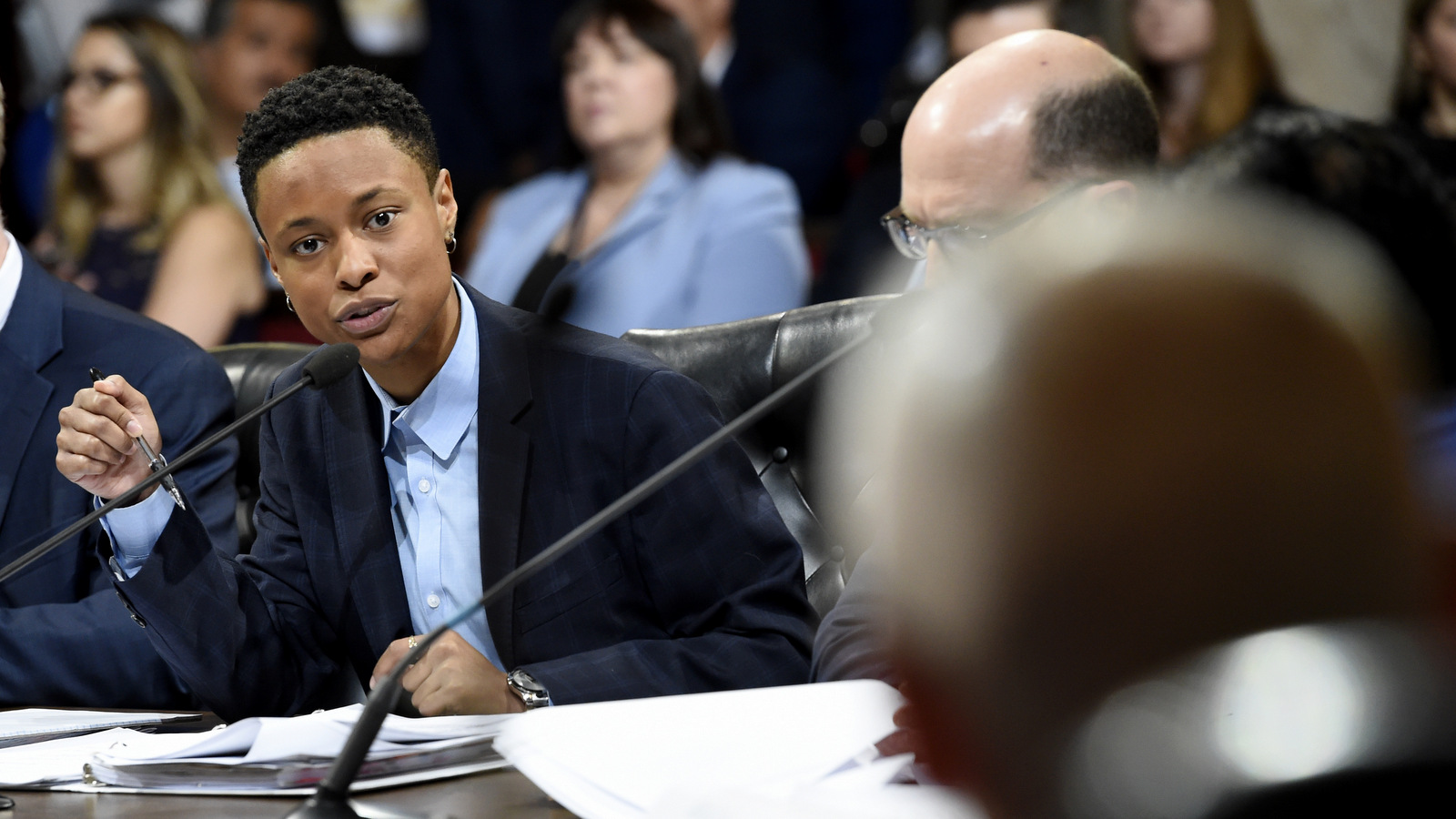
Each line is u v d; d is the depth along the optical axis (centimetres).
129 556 551
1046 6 1223
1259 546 123
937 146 591
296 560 611
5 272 738
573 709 423
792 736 386
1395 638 118
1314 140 884
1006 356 130
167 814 388
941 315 139
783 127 1481
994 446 129
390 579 590
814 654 523
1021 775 132
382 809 366
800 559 580
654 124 1247
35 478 712
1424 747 109
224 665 554
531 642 573
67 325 746
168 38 1355
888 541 139
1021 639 130
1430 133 909
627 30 1230
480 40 1642
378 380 584
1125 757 120
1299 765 111
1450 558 127
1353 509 123
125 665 650
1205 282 125
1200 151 927
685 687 529
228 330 1348
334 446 607
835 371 685
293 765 401
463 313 596
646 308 1216
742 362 708
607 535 578
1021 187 581
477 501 588
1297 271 126
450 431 587
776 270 1234
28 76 1702
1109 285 128
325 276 543
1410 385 126
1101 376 125
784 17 1524
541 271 948
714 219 1231
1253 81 1095
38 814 394
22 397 716
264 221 547
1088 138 584
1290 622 123
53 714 569
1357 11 1083
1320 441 122
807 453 694
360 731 362
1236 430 123
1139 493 124
